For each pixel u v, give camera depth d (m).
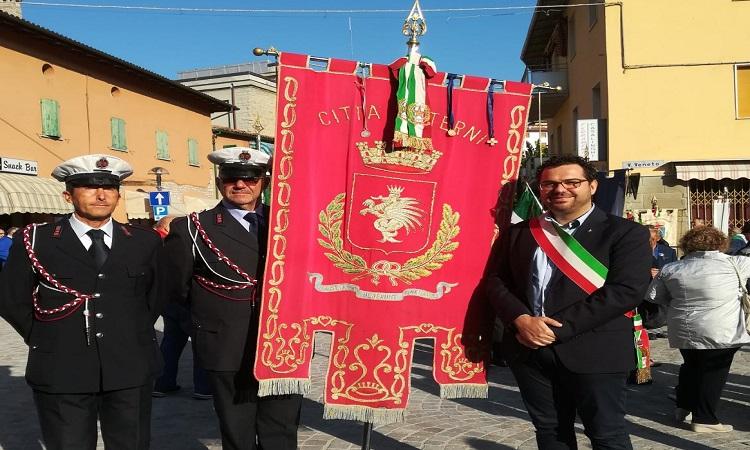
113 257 3.38
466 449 4.68
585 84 17.50
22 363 7.93
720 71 14.80
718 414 5.42
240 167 3.67
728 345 4.73
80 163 3.35
